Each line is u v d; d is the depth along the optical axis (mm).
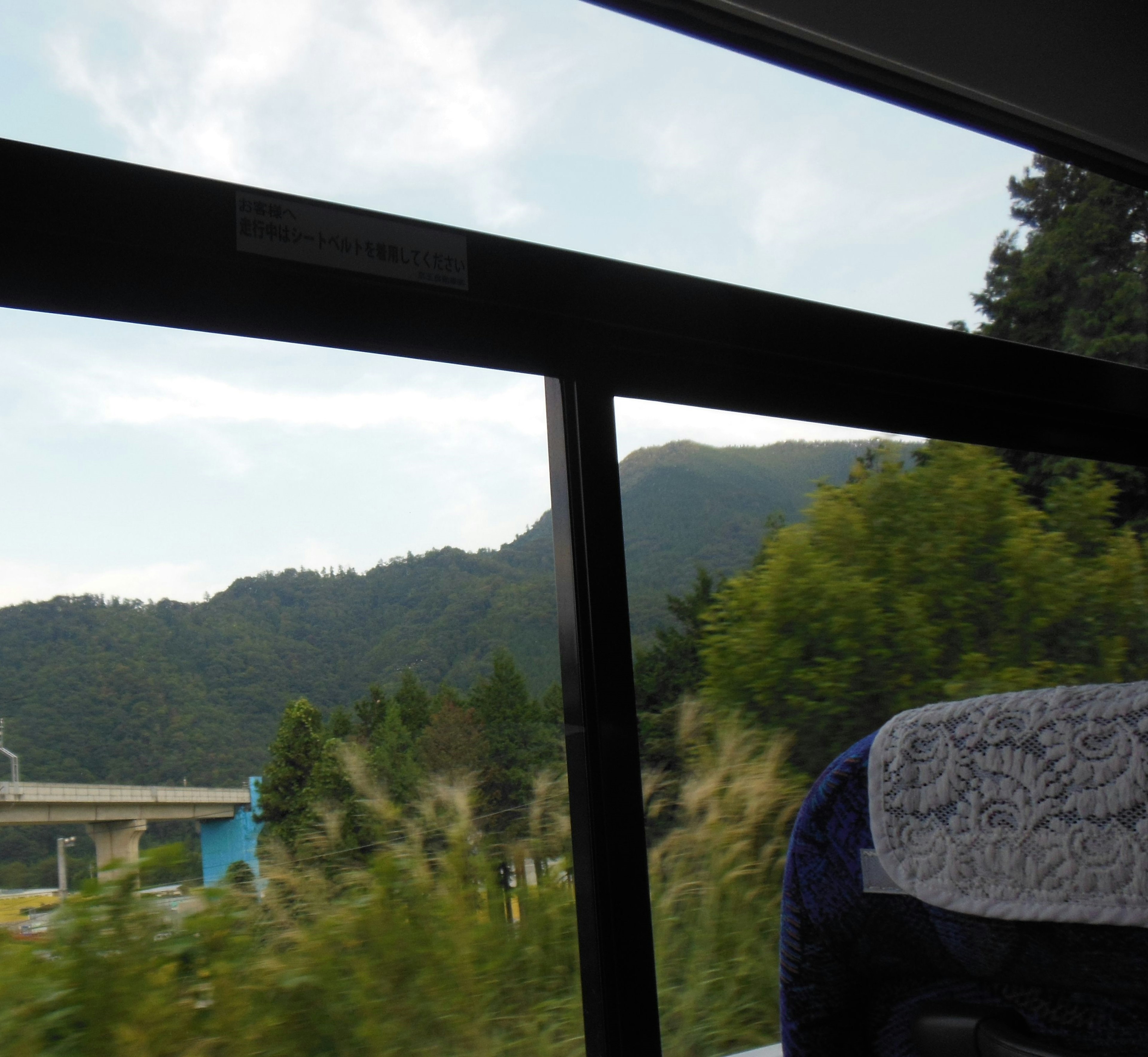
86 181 1172
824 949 496
